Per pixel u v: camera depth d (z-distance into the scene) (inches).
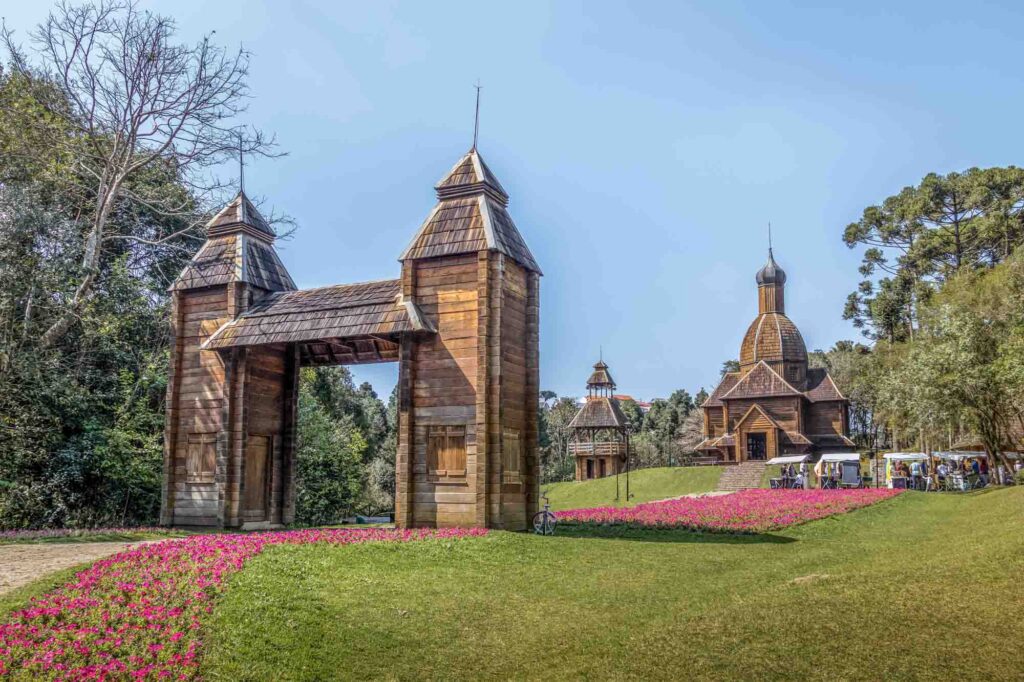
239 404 901.2
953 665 325.7
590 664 376.8
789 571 549.0
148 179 1315.2
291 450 964.0
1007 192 2316.7
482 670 388.2
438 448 776.9
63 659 382.3
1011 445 1551.4
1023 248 1669.5
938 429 1624.0
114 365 1157.1
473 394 770.2
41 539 743.7
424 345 803.4
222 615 436.1
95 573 510.0
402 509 762.2
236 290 928.3
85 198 1233.4
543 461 3649.1
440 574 558.3
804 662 344.8
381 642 424.2
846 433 2839.6
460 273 799.7
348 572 545.0
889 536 792.3
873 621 377.1
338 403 2091.5
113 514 1053.8
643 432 3954.2
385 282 889.5
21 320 1016.9
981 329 1444.4
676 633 396.8
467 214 816.9
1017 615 364.5
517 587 531.5
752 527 868.6
